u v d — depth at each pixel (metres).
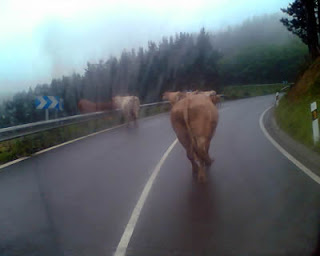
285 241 4.95
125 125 19.92
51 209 6.43
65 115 26.92
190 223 5.66
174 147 12.21
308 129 12.40
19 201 6.90
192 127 6.97
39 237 5.33
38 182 8.20
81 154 11.48
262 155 10.41
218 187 7.42
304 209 6.06
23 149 11.66
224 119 20.73
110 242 5.12
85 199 6.95
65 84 28.69
